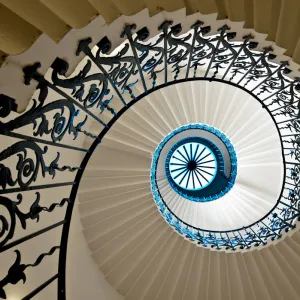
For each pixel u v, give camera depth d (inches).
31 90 59.9
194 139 339.3
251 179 254.8
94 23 64.9
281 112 174.4
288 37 105.6
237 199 259.0
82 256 173.0
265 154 247.6
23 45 55.6
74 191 97.9
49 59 60.2
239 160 268.5
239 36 103.9
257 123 242.2
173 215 240.5
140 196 200.7
